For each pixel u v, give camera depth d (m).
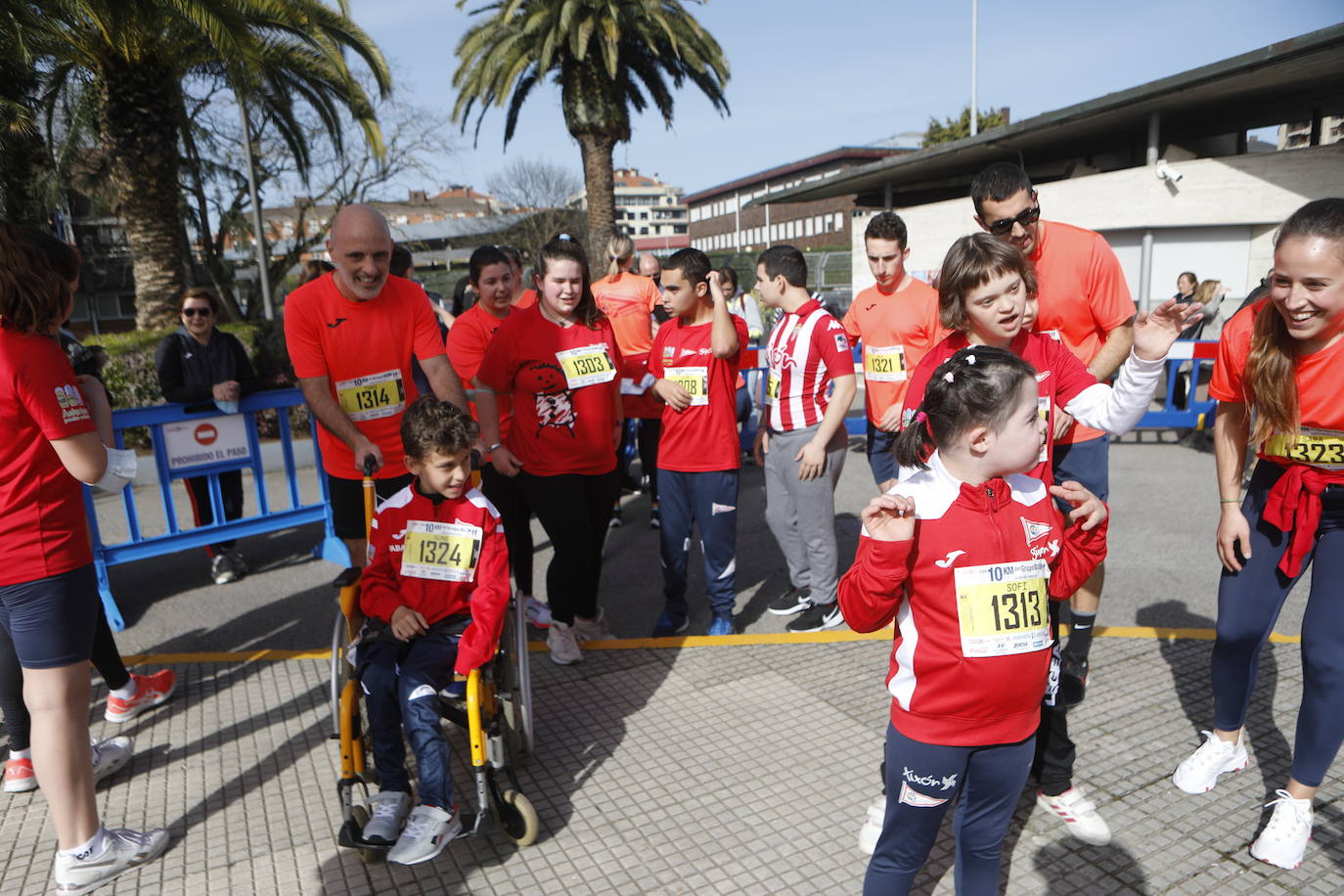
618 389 4.10
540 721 3.56
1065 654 3.51
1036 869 2.56
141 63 11.61
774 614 4.86
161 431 5.26
